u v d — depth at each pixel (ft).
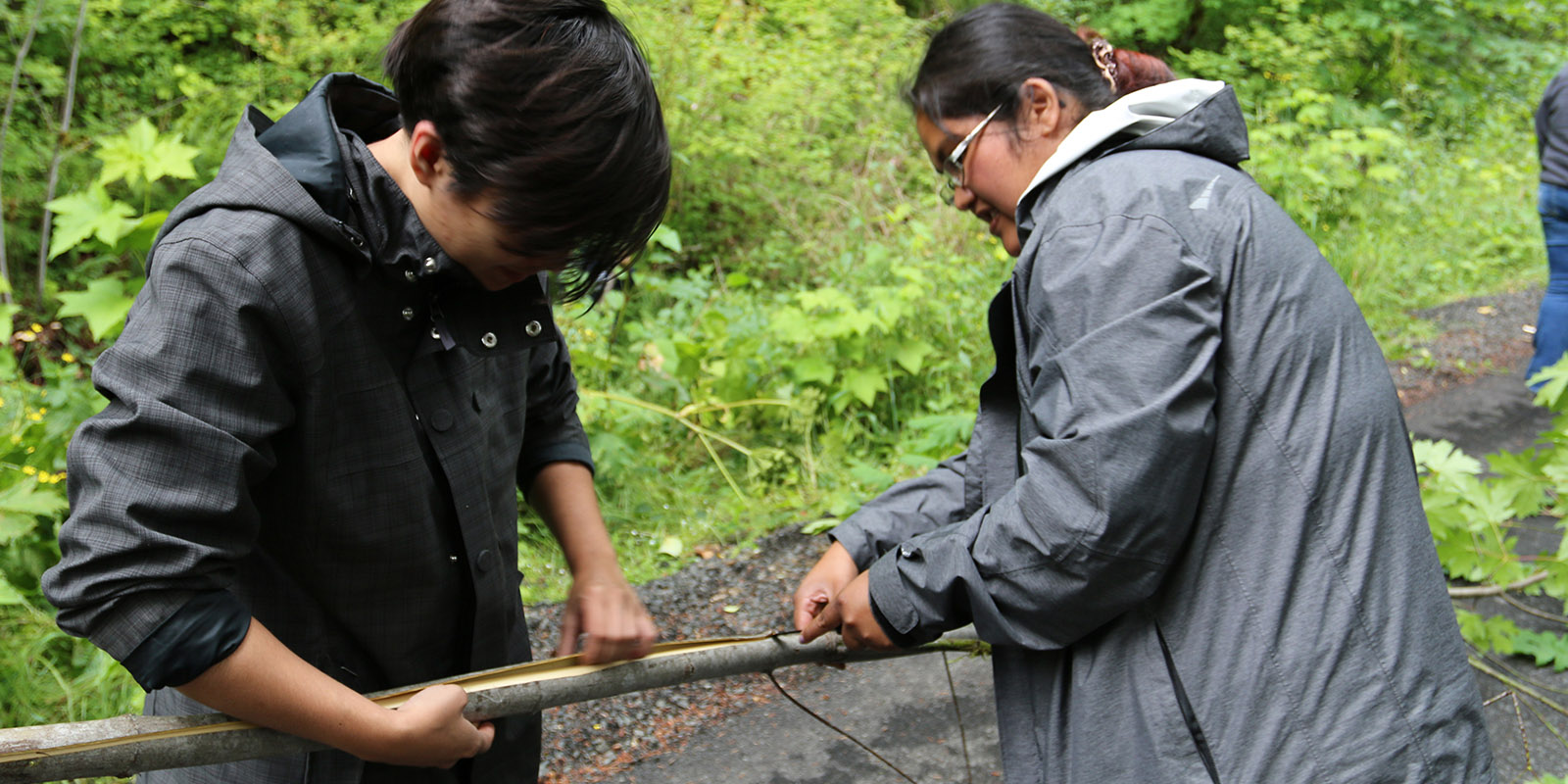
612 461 11.77
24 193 15.80
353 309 3.76
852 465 13.01
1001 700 5.03
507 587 4.68
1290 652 4.30
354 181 3.77
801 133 20.20
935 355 14.94
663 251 18.40
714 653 5.08
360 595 4.13
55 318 15.19
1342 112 27.66
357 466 3.92
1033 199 4.94
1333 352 4.46
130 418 3.29
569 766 8.25
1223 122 4.81
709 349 13.61
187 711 4.17
